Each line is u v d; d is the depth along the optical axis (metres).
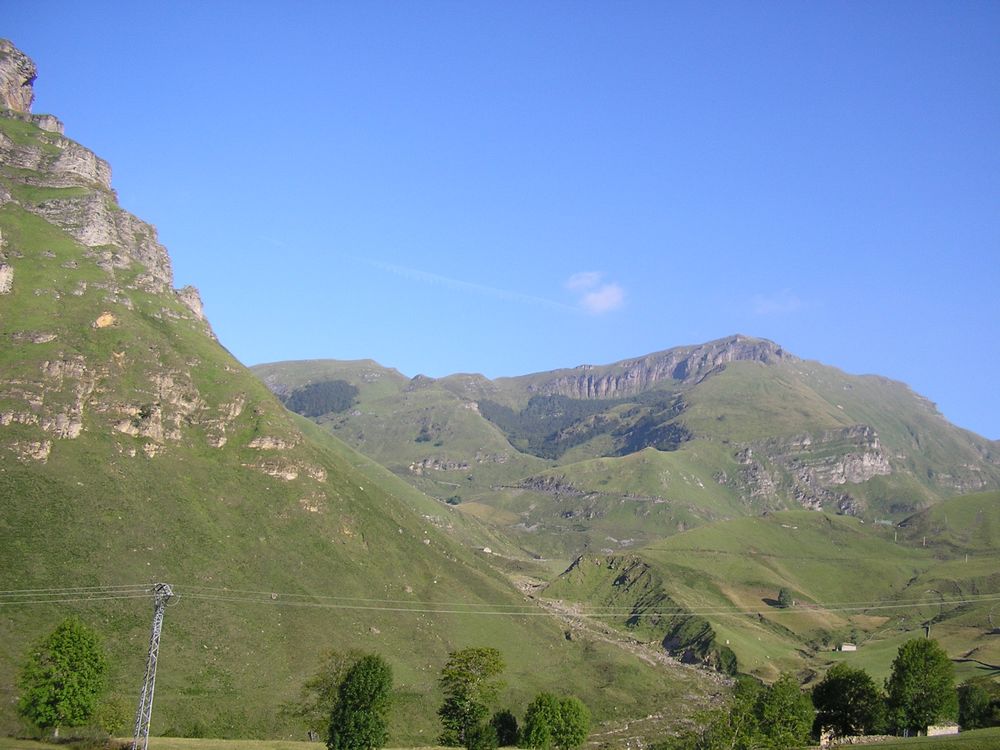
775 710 135.62
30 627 159.62
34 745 114.69
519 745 146.62
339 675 141.38
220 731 157.25
